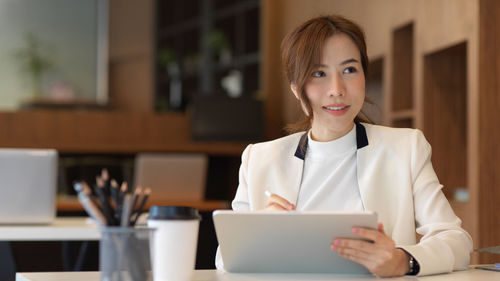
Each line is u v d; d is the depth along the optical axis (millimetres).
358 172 1841
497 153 3520
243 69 7273
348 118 1771
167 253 1375
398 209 1807
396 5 4527
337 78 1738
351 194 1848
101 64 9727
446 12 3895
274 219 1437
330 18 1789
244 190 1941
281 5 6766
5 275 3238
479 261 3457
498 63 3551
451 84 4195
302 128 1994
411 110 4324
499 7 3574
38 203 2996
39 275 1538
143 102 9609
